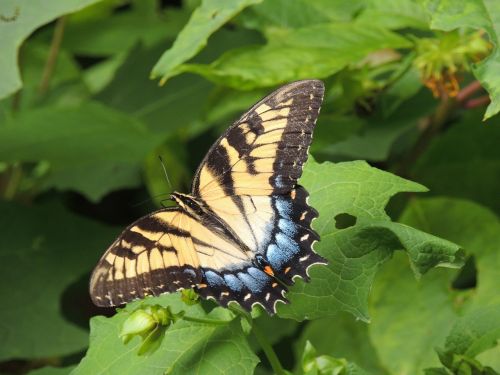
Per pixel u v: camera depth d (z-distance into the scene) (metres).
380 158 1.27
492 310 1.16
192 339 1.14
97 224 1.33
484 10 1.16
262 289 1.12
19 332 1.29
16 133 1.29
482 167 1.29
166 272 1.12
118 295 1.12
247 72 1.22
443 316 1.23
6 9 1.20
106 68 1.46
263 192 1.13
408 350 1.23
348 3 1.26
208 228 1.13
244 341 1.13
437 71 1.23
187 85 1.36
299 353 1.28
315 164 1.15
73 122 1.28
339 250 1.13
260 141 1.13
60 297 1.31
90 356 1.14
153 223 1.13
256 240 1.13
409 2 1.25
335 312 1.13
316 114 1.12
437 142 1.30
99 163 1.38
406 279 1.24
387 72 1.28
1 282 1.31
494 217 1.25
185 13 1.41
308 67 1.22
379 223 1.13
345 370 1.15
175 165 1.35
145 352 1.13
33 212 1.33
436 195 1.30
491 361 1.20
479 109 1.29
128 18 1.40
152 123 1.35
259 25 1.26
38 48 1.40
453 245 1.12
